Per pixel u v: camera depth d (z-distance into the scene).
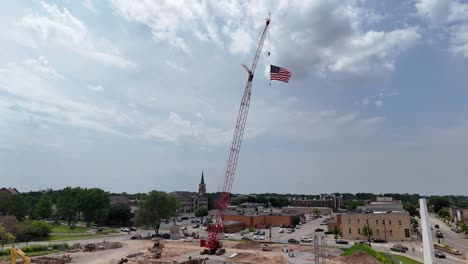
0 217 115.19
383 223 120.19
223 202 114.94
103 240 118.44
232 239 126.00
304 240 118.81
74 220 179.88
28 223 122.81
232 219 174.00
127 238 131.25
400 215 119.44
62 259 78.12
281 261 78.81
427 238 34.44
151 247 104.06
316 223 187.50
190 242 118.75
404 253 91.00
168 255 90.06
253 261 80.06
